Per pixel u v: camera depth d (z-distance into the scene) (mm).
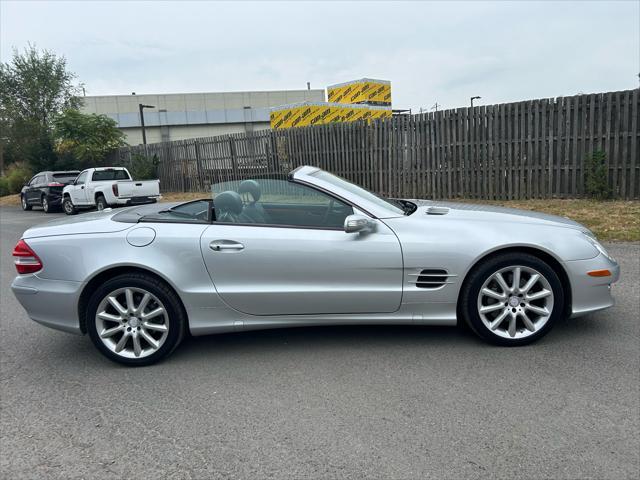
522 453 2521
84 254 3807
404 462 2490
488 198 11461
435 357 3727
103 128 24625
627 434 2646
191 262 3777
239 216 4016
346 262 3746
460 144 11648
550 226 3871
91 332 3820
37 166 26047
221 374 3639
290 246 3762
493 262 3732
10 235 12125
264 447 2684
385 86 21016
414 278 3756
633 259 6328
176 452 2678
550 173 10586
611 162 9922
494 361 3605
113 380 3635
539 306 3818
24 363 4027
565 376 3322
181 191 19609
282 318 3869
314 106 18344
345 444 2670
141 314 3807
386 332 4293
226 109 50375
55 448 2766
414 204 4496
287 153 15344
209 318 3852
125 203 15891
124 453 2695
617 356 3598
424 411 2969
